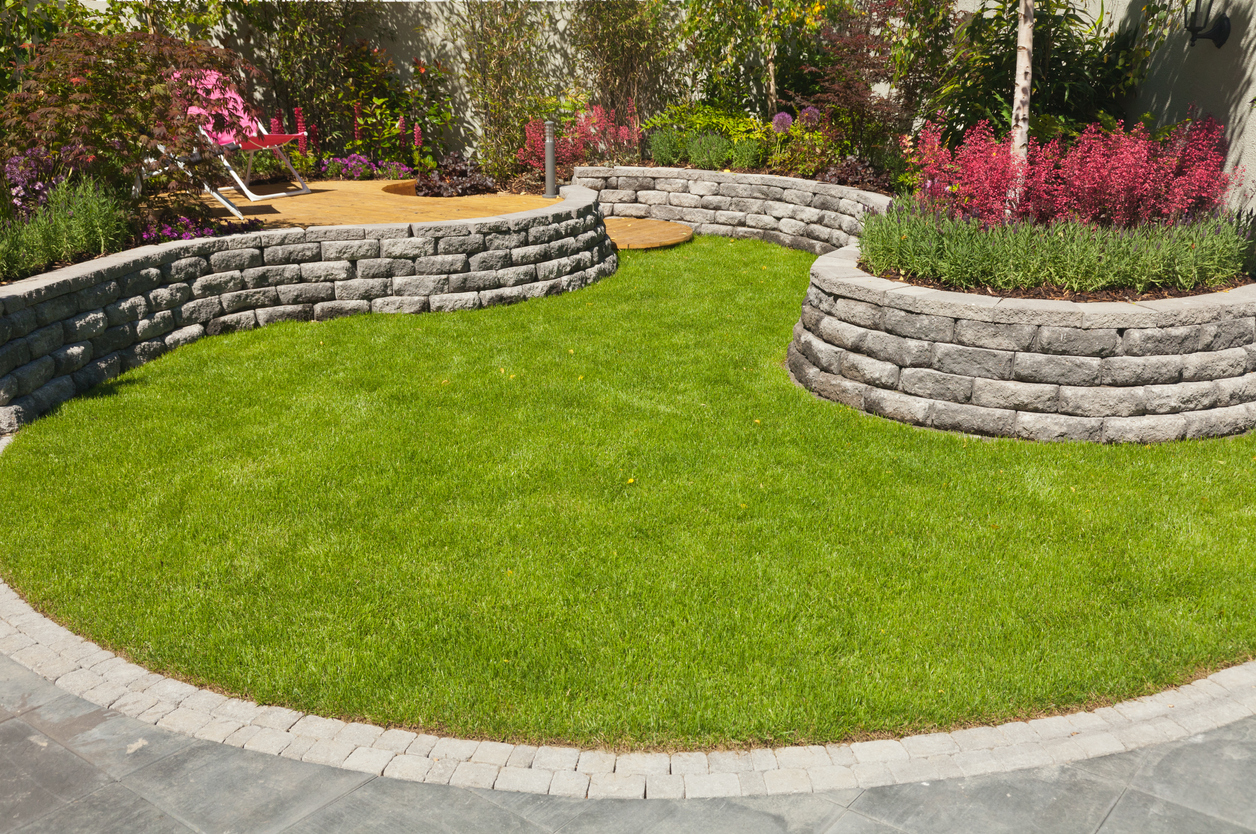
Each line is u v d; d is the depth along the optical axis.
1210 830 2.61
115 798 2.72
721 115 12.33
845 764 2.87
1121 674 3.26
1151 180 6.19
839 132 10.88
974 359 5.38
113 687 3.22
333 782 2.80
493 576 3.88
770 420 5.63
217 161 7.82
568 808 2.70
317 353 6.79
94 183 7.19
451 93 13.33
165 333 6.86
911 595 3.76
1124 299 5.50
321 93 12.70
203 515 4.37
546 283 8.45
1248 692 3.21
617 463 4.98
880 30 10.47
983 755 2.91
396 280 7.79
